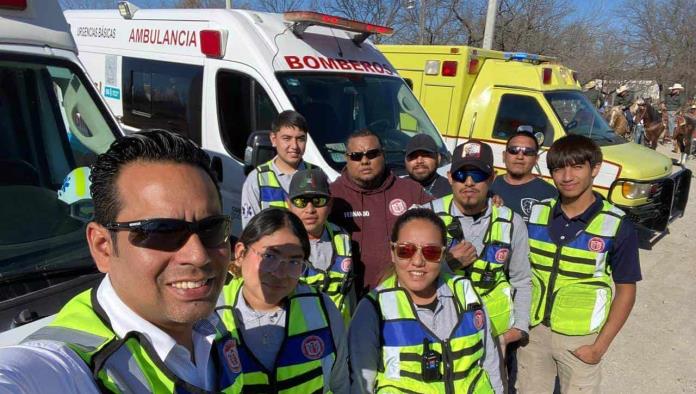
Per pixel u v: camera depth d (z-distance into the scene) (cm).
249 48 430
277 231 175
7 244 204
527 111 675
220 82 454
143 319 102
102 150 256
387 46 798
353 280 272
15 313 173
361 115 456
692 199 1009
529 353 293
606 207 263
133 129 555
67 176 238
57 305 182
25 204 224
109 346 93
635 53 2409
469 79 713
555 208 277
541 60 767
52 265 199
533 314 283
